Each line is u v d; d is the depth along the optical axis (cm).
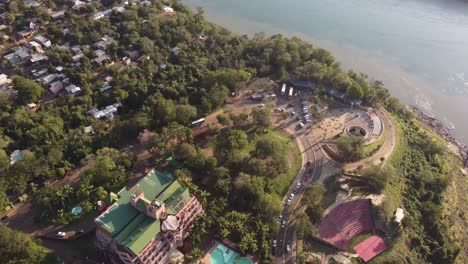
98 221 19850
